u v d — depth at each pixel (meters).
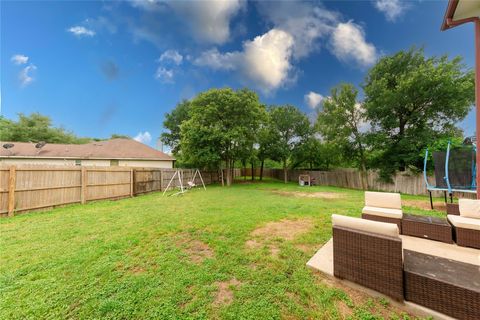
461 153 5.60
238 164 22.33
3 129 18.86
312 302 1.89
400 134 10.84
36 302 1.92
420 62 10.21
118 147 16.58
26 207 5.65
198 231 3.94
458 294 1.58
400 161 10.67
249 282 2.21
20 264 2.64
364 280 2.01
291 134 17.19
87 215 5.34
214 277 2.31
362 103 12.13
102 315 1.77
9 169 5.35
